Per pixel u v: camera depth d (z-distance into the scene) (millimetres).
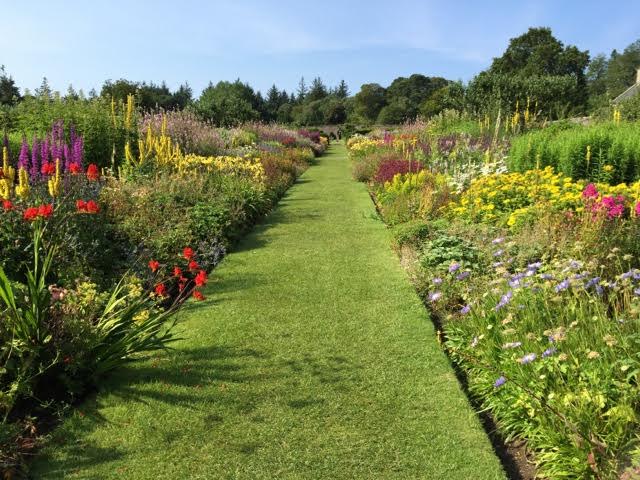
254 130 25141
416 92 86312
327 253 7086
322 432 3057
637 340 2963
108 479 2676
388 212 9180
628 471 2248
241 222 8422
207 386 3557
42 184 6176
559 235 5309
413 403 3340
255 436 3023
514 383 2908
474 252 5516
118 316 3941
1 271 3232
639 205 4840
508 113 20203
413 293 5359
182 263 6043
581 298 3619
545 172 8539
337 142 49750
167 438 3004
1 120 10930
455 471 2717
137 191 7602
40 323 3367
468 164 11844
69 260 5109
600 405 2697
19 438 2924
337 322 4645
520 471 2801
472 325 4051
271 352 4074
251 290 5551
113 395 3441
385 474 2701
